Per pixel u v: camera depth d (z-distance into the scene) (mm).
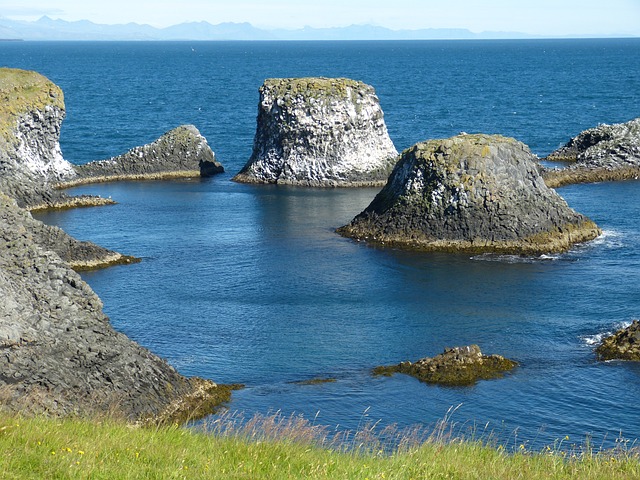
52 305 31656
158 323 42531
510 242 57375
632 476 21078
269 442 22172
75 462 18531
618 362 37000
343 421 31219
